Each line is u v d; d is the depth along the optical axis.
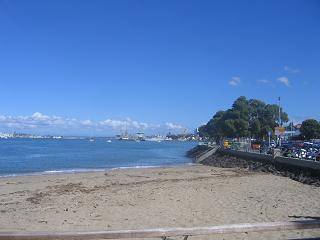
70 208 21.84
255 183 34.19
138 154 109.94
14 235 8.02
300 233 13.95
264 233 14.02
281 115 106.50
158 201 23.78
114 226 16.67
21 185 35.41
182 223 17.14
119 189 30.77
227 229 8.59
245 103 107.50
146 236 8.34
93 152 118.00
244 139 111.44
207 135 165.50
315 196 24.77
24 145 184.00
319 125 110.00
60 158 87.38
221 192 27.64
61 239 8.11
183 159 89.81
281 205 21.34
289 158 43.91
